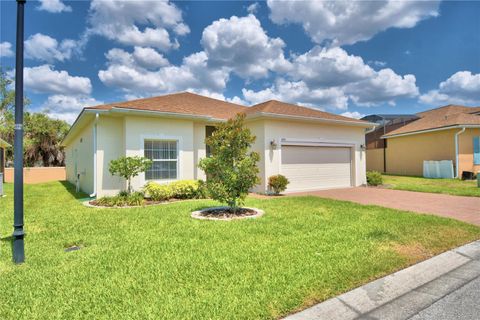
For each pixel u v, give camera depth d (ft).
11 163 91.30
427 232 19.75
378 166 88.53
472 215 26.45
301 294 11.08
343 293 11.43
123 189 37.55
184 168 40.27
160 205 31.17
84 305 10.28
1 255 15.69
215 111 48.96
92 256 15.17
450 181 57.36
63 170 84.48
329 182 49.39
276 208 28.53
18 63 14.64
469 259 15.81
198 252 15.62
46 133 98.43
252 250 15.88
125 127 36.24
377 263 14.19
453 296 11.63
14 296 10.98
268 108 45.19
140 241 17.74
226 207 28.89
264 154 42.04
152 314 9.64
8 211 28.25
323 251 15.84
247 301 10.50
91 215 25.73
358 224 21.77
